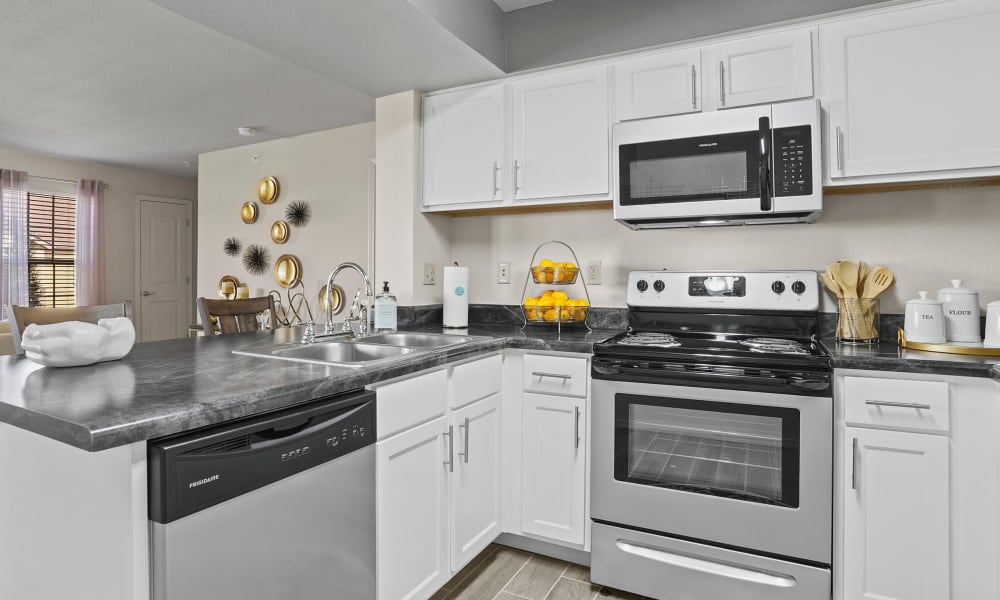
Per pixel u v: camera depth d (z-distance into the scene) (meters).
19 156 4.98
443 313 2.61
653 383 1.82
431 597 1.88
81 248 5.34
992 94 1.68
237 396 1.07
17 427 1.06
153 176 5.95
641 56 2.16
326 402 1.29
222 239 4.92
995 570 1.47
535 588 1.94
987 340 1.70
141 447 0.92
